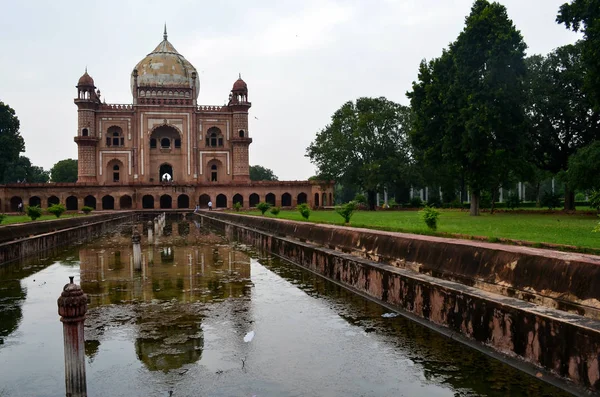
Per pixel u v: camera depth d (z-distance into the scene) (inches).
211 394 149.6
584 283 156.6
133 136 1990.7
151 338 206.7
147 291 310.2
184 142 2023.9
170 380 160.6
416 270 257.1
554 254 182.2
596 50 661.9
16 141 1768.0
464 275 215.6
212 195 1937.7
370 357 181.2
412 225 497.4
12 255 464.1
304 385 156.5
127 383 158.1
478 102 821.9
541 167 1149.7
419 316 229.5
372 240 322.7
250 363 176.4
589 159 735.1
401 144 1574.8
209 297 290.8
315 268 387.2
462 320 195.6
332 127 1658.5
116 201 1844.2
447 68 921.5
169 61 2118.6
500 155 858.1
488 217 721.0
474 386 151.6
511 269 190.2
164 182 1914.4
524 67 839.7
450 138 864.9
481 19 831.1
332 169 1585.9
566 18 732.7
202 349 192.2
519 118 872.9
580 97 1022.4
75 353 136.7
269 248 550.3
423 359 177.0
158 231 827.4
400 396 147.3
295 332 215.3
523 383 151.6
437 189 1846.7
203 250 563.5
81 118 1908.2
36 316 248.8
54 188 1781.5
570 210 987.9
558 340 147.2
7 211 1696.6
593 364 134.3
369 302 272.7
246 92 2075.5
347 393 150.1
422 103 912.3
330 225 455.5
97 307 264.7
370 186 1465.3
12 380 163.2
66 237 659.4
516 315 165.2
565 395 141.3
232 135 2076.8
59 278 366.6
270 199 2089.1
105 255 514.0
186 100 2031.3
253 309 259.0
